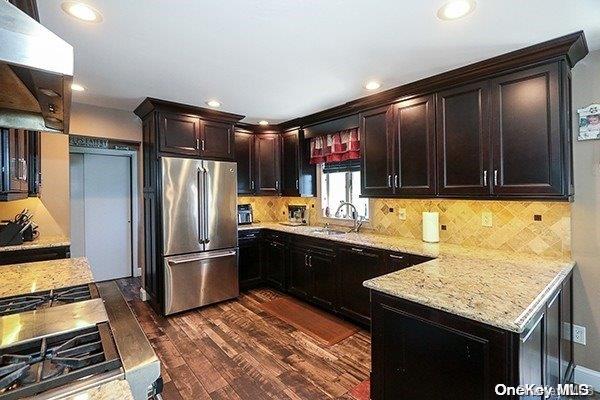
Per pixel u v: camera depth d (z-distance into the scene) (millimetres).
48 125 1701
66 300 1309
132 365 826
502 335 1188
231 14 1632
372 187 3020
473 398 1271
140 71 2400
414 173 2668
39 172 2975
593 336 2062
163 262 3254
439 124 2494
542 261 2088
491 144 2203
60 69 866
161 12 1606
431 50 2049
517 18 1673
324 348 2646
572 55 1945
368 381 2180
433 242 2824
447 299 1380
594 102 2016
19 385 753
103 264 4723
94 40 1896
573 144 2100
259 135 4500
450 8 1584
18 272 1713
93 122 3377
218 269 3660
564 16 1651
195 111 3480
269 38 1892
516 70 2092
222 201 3701
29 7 1447
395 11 1611
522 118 2066
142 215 3775
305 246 3625
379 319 1628
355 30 1799
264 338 2822
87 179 4598
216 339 2807
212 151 3656
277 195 4500
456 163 2391
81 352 899
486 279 1676
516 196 2092
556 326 1712
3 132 1823
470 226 2678
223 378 2221
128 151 4836
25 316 1113
